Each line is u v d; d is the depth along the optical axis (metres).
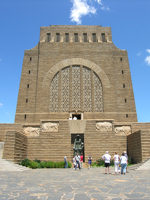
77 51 47.25
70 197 7.64
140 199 7.25
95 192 8.62
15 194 8.24
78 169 25.00
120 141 34.88
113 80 44.97
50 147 34.34
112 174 17.34
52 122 35.75
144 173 17.86
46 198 7.48
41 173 18.84
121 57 47.38
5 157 26.78
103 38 50.91
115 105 43.03
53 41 48.47
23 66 45.91
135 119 42.06
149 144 27.95
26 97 43.41
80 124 35.47
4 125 37.12
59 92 44.00
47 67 45.72
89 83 45.22
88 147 34.31
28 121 41.62
